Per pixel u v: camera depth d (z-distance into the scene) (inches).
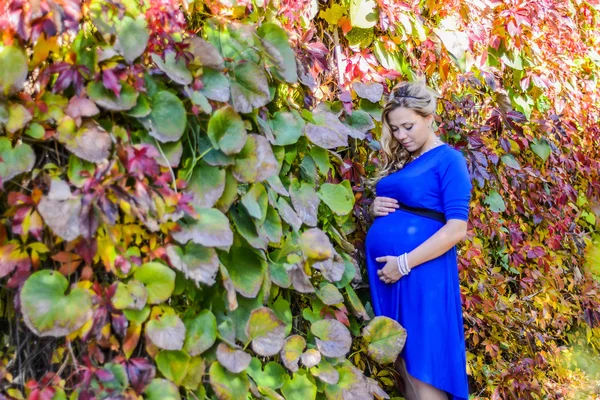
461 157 94.3
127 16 64.6
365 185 104.2
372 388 87.5
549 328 151.3
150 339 63.6
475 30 124.0
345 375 84.4
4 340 62.8
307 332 85.7
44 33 58.3
